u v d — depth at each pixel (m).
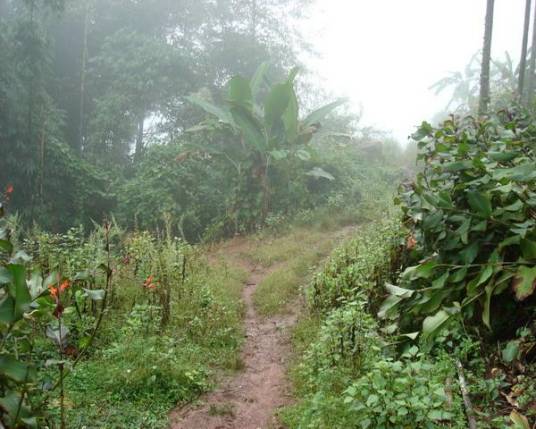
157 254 6.55
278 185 12.45
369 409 3.13
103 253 6.24
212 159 13.70
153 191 12.89
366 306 5.37
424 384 3.31
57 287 3.09
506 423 3.14
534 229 3.88
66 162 14.37
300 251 9.41
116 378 4.13
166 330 5.18
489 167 4.38
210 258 9.86
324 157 13.73
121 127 17.69
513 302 4.17
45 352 4.32
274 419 3.87
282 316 6.37
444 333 4.10
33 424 2.65
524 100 11.34
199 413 3.95
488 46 8.68
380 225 8.06
